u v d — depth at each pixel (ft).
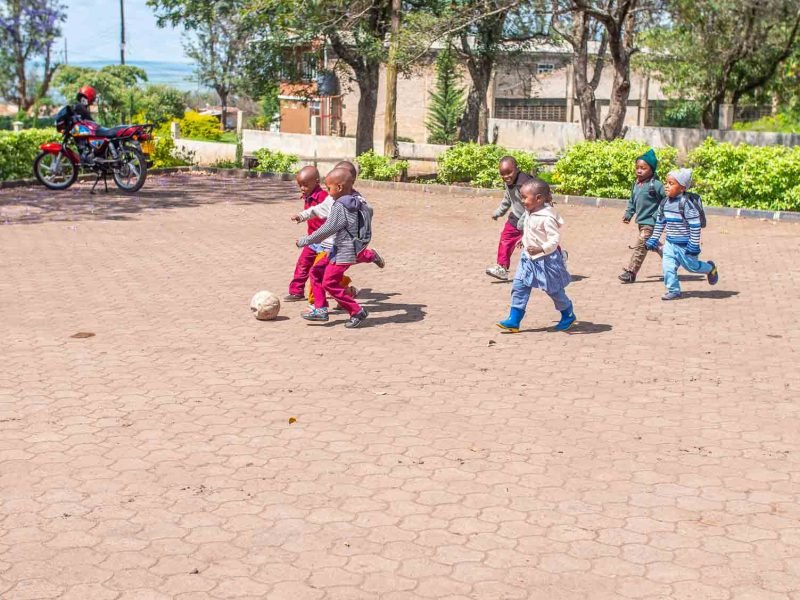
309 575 14.17
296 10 84.94
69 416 21.21
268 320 30.73
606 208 62.95
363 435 20.16
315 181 32.99
